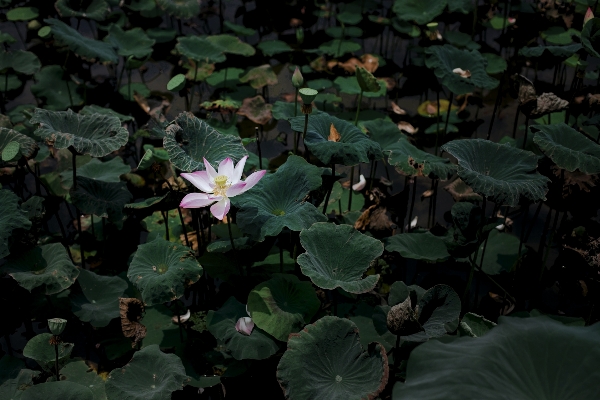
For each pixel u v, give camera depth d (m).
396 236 4.71
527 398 3.26
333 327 3.95
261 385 4.27
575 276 4.75
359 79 5.11
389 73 6.59
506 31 7.23
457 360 3.37
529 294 4.85
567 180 4.80
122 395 3.92
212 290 4.78
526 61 6.78
